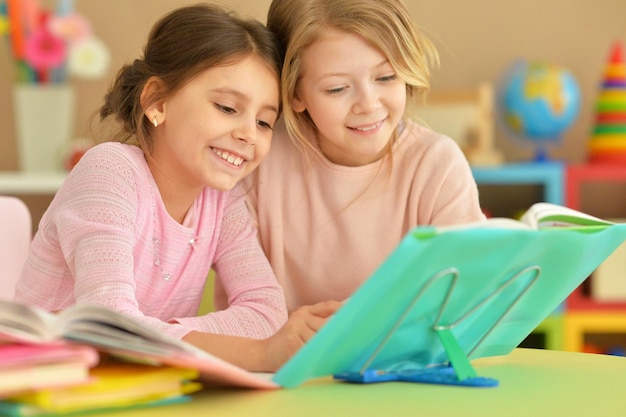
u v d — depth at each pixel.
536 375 0.97
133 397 0.77
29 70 3.20
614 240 1.04
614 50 3.28
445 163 1.50
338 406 0.79
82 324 0.76
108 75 3.46
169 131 1.30
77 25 3.24
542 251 0.96
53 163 3.20
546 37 3.50
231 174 1.29
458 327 0.99
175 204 1.38
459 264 0.87
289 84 1.35
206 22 1.28
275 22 1.40
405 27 1.35
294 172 1.54
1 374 0.69
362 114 1.33
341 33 1.32
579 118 3.52
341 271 1.53
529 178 3.06
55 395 0.72
